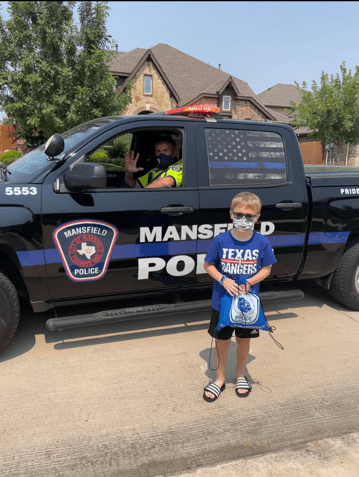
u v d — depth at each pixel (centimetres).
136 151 397
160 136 377
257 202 241
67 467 211
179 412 258
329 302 452
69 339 350
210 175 345
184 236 335
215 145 350
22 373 296
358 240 416
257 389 285
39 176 301
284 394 280
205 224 340
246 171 358
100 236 309
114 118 342
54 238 297
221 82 2933
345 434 241
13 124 1702
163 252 331
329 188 388
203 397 273
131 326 380
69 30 1358
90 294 320
